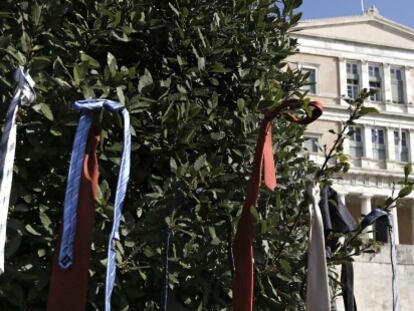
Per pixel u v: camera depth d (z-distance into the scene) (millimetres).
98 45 5008
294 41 6168
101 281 4352
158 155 4938
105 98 4492
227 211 4844
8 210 4141
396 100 52125
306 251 5293
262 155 4332
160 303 4457
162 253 4605
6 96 4270
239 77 5551
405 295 11180
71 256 3547
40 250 4254
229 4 5672
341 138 5285
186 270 4738
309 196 4461
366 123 50062
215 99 5172
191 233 4680
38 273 4246
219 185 5105
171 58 5227
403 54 53594
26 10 4719
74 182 3676
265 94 5535
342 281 5559
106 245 4320
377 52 53000
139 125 4727
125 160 3707
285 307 5098
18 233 4156
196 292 4875
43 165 4508
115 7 5020
